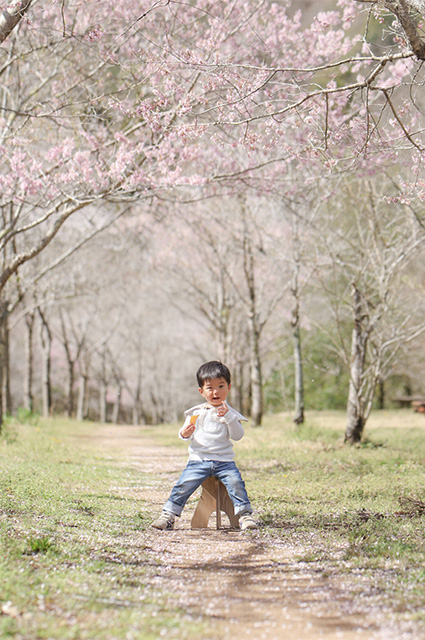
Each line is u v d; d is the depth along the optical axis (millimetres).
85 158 9188
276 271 20672
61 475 8156
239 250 19672
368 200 12734
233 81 7281
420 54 5203
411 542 4590
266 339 27969
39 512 5547
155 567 4160
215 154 10766
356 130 7828
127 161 9117
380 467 9227
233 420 5410
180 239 22016
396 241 12875
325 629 3020
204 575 4008
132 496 7137
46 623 2898
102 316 35781
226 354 23484
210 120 8102
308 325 21031
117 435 19812
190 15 10547
